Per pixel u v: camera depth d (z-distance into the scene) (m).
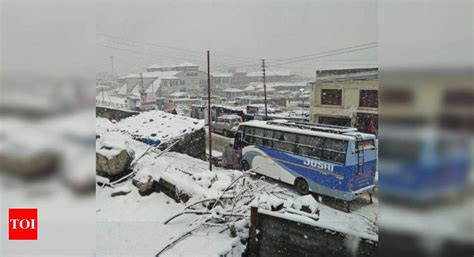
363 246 3.92
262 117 22.59
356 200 10.16
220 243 4.75
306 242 4.33
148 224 5.33
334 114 16.92
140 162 7.39
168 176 6.41
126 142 7.26
